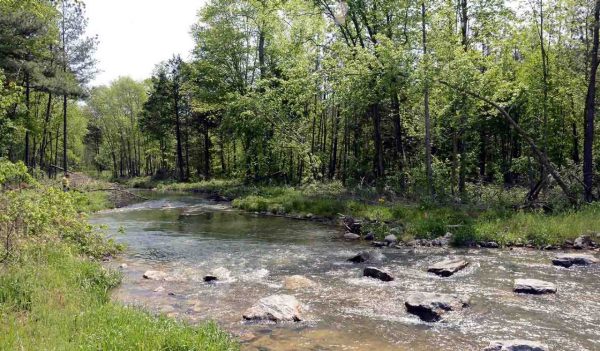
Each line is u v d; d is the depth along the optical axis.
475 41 24.34
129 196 34.09
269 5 31.08
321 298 9.20
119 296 9.25
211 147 57.59
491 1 23.66
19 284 7.70
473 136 28.39
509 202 18.78
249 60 40.75
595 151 24.97
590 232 14.05
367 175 32.69
